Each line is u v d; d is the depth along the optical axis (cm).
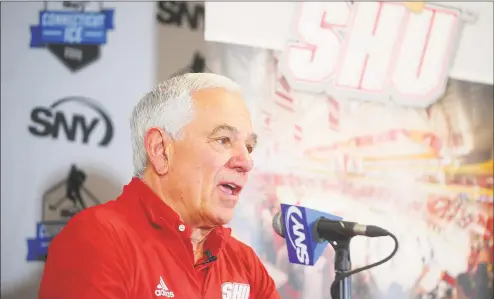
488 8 388
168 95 223
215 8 330
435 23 377
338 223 194
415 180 367
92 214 206
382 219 358
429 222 368
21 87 298
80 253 195
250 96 334
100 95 309
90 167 305
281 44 343
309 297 337
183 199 218
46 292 197
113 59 312
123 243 203
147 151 221
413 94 371
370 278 353
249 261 254
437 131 375
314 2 351
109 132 309
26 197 295
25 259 293
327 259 341
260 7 339
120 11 314
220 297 227
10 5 300
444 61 378
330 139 350
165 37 320
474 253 376
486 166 383
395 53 368
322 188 346
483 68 387
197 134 217
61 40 305
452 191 374
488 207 381
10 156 295
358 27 361
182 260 214
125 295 193
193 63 324
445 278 368
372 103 362
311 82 348
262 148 334
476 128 383
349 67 358
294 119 342
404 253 361
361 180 355
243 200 328
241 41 334
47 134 300
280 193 336
